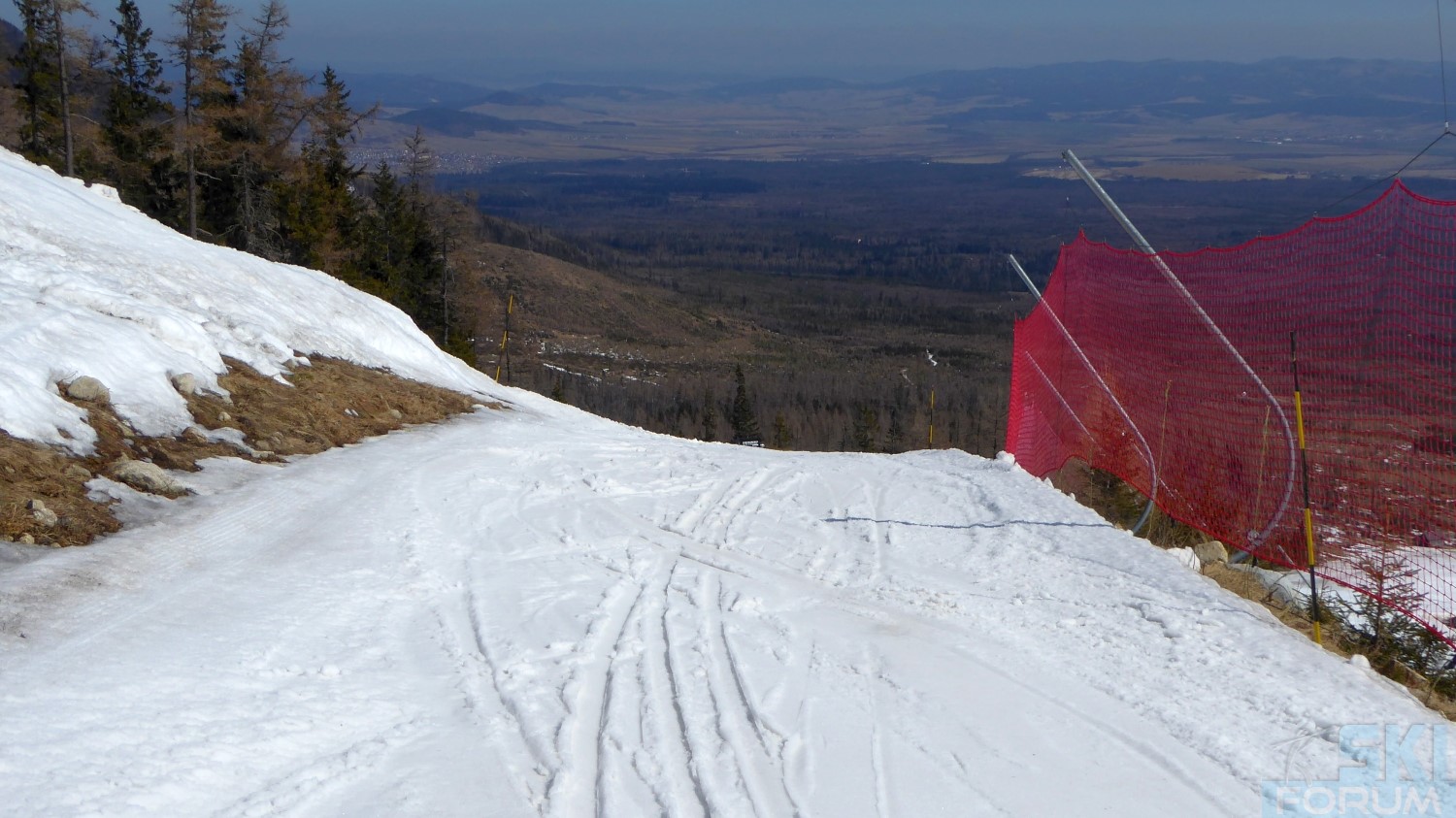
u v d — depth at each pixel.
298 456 11.77
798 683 6.36
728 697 6.12
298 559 8.27
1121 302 15.23
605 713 5.87
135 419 10.55
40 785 4.46
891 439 66.62
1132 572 8.61
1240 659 6.79
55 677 5.56
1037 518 10.33
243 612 6.97
